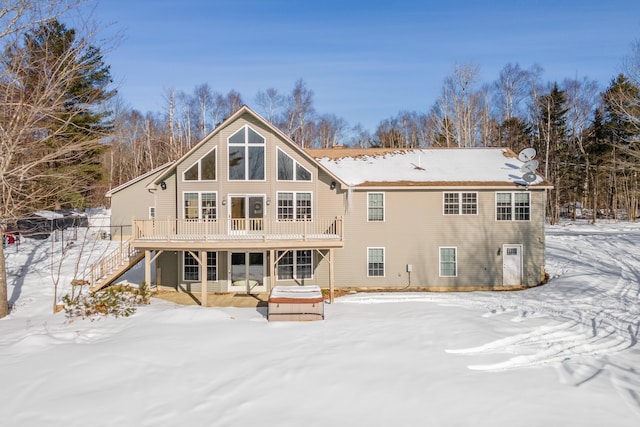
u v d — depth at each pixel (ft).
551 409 26.63
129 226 102.73
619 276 65.10
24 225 98.84
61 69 55.36
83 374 31.50
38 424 25.20
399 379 30.86
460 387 29.63
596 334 40.68
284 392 29.01
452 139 153.28
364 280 67.15
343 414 26.27
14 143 48.91
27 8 49.29
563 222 149.59
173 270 64.90
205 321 45.32
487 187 66.44
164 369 32.50
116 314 47.44
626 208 159.84
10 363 33.58
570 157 157.69
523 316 46.47
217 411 26.66
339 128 212.64
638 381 30.37
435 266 67.36
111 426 25.03
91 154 85.51
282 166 64.28
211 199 63.21
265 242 56.03
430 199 67.36
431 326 43.16
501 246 67.56
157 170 102.53
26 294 59.00
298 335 40.52
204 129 177.06
